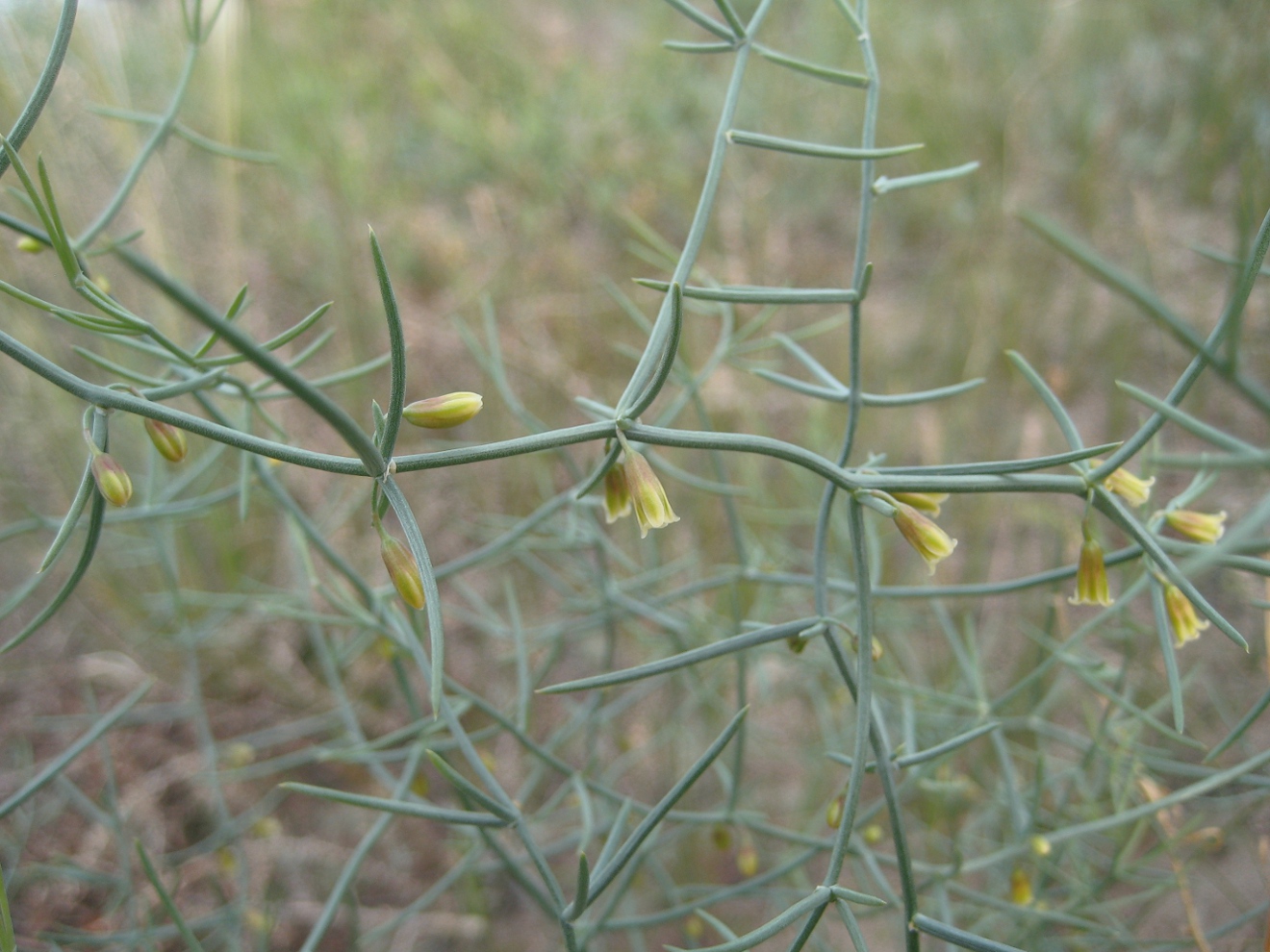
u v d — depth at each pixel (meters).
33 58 0.19
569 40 0.39
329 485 0.23
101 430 0.08
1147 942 0.14
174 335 0.21
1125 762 0.15
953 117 0.31
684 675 0.18
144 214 0.21
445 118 0.33
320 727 0.19
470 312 0.27
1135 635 0.18
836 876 0.08
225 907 0.15
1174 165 0.29
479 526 0.21
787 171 0.33
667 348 0.08
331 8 0.36
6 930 0.10
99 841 0.18
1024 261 0.27
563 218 0.31
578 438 0.08
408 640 0.12
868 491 0.08
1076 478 0.09
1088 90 0.32
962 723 0.17
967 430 0.25
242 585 0.20
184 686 0.21
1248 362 0.24
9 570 0.21
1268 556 0.12
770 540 0.21
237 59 0.25
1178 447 0.24
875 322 0.28
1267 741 0.18
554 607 0.22
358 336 0.25
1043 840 0.13
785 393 0.26
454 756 0.20
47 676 0.21
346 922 0.18
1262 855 0.13
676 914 0.13
